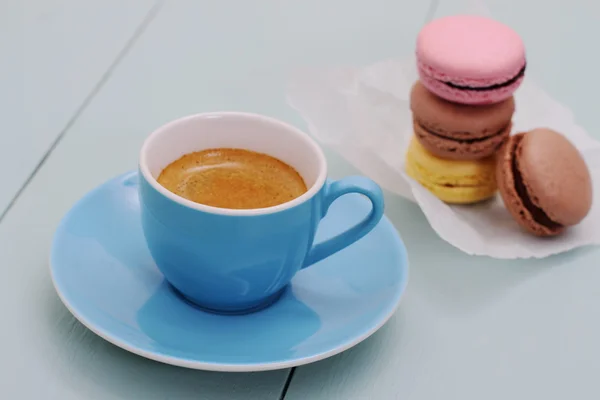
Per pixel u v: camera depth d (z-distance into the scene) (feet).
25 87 2.16
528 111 2.13
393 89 2.11
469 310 1.81
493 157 1.98
